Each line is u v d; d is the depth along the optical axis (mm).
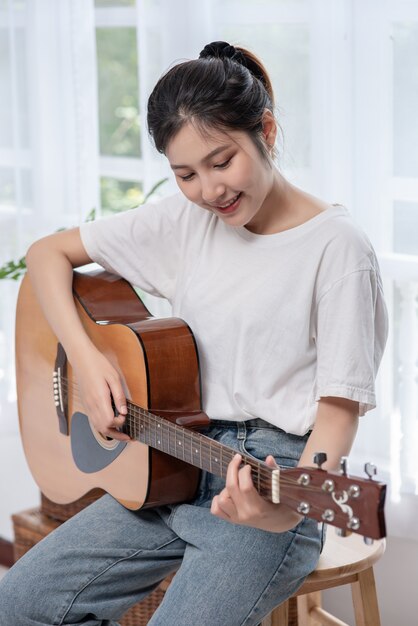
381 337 1751
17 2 2801
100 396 1861
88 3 2684
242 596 1650
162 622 1659
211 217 1895
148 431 1809
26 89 2840
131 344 1847
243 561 1660
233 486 1498
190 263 1913
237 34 2389
